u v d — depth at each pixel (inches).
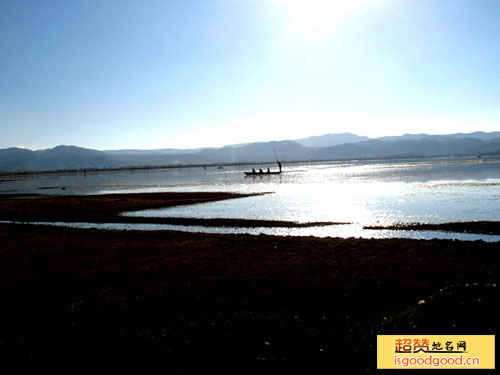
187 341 346.9
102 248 828.0
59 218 1477.6
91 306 453.1
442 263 610.5
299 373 284.8
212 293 501.4
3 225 1237.1
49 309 446.0
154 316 418.6
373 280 531.5
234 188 2783.0
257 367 295.7
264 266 633.6
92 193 2800.2
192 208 1643.7
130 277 584.4
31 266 674.2
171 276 587.5
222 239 893.2
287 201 1774.1
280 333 363.3
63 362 310.2
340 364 295.7
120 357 317.7
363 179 3186.5
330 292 490.3
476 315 295.4
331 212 1380.4
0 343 350.6
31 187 4205.2
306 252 730.8
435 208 1369.3
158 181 4495.6
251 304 457.4
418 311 336.5
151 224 1273.4
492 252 671.1
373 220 1182.3
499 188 1962.4
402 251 711.7
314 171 5610.2
